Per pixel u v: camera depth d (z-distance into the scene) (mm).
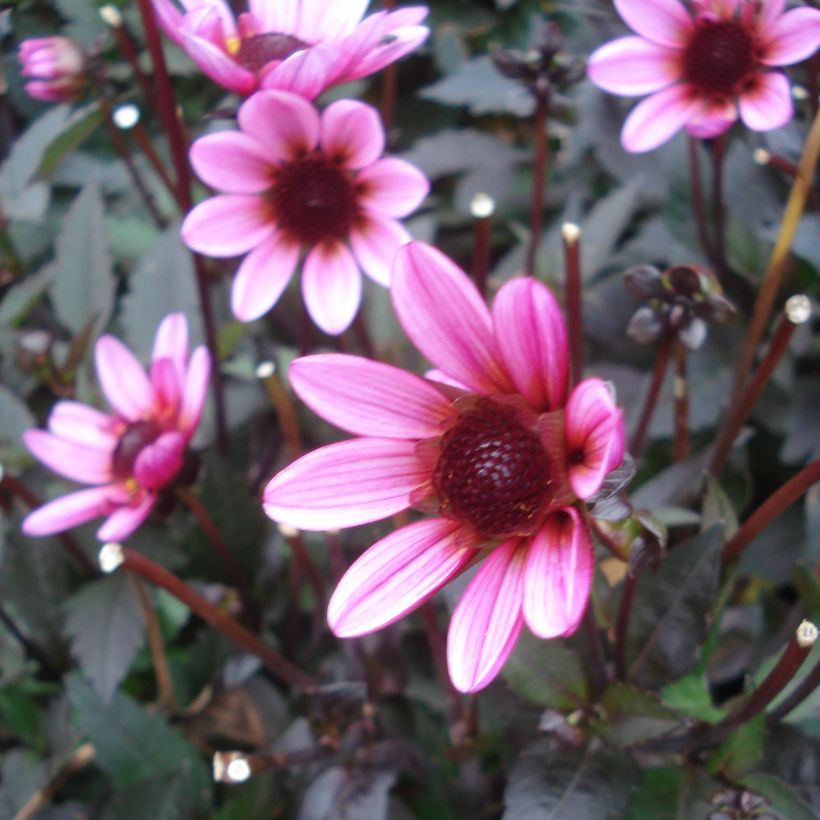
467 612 334
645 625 421
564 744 411
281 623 550
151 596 527
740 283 584
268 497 340
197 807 503
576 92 664
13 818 538
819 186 550
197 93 711
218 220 470
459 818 513
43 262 703
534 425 345
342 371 343
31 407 632
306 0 466
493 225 699
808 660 433
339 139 460
